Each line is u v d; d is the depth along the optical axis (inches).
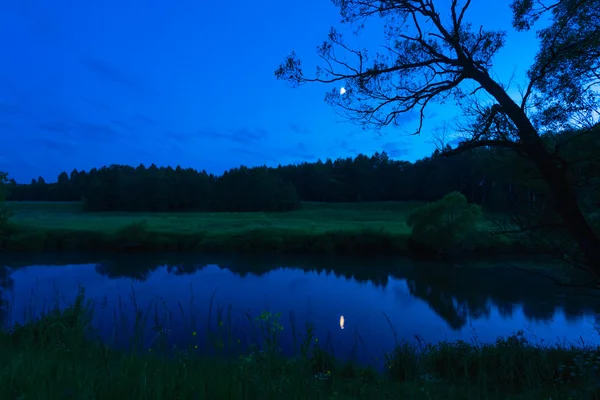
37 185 7332.7
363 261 2282.2
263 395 89.4
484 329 995.9
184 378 87.5
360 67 335.0
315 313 1090.1
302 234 2736.2
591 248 275.6
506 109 284.5
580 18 290.4
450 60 309.6
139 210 5634.8
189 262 2250.2
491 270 1888.5
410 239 2568.9
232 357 102.1
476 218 2167.8
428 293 1456.7
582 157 282.2
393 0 317.1
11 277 1658.5
